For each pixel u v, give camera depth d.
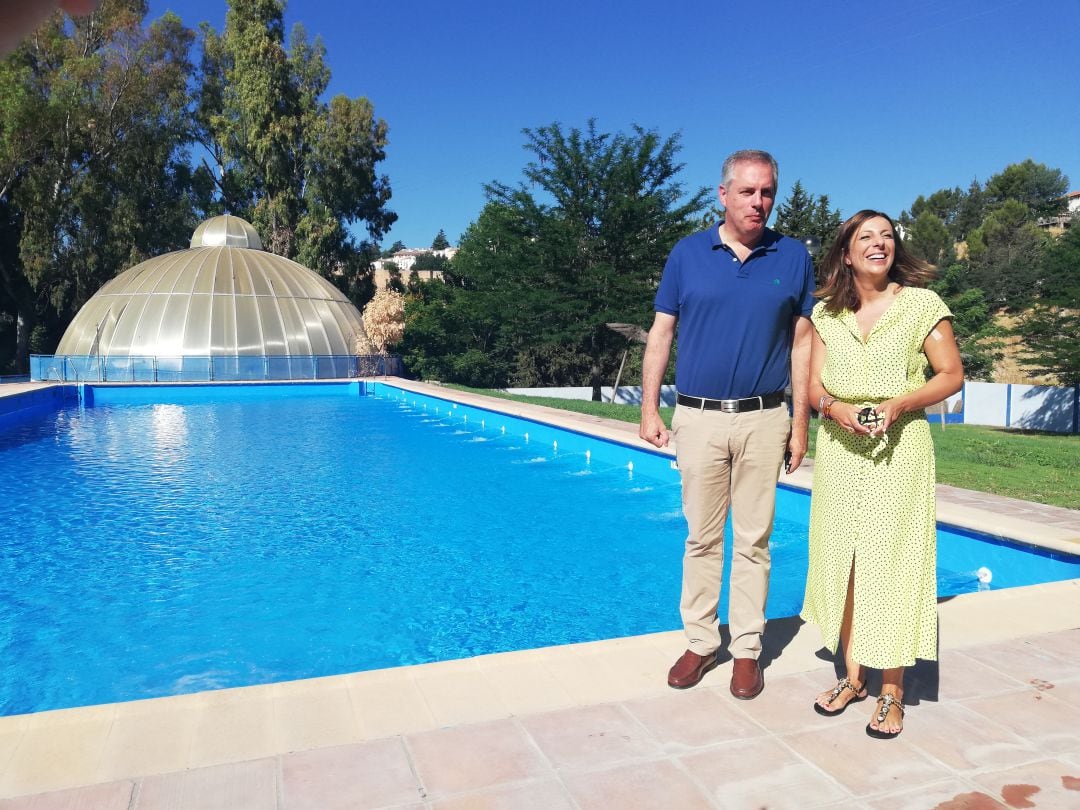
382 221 37.19
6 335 32.50
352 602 5.11
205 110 35.84
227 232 28.56
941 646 3.21
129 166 30.94
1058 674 2.93
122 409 18.09
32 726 2.51
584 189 22.69
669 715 2.64
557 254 22.41
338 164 33.78
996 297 47.72
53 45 29.91
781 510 7.20
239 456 11.08
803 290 2.87
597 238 22.70
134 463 10.48
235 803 2.11
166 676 4.00
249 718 2.59
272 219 33.53
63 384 20.23
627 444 9.95
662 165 22.48
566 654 3.15
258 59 32.34
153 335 24.28
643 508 7.78
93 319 25.33
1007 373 34.28
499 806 2.12
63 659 4.20
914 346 2.67
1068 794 2.17
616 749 2.42
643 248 22.48
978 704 2.71
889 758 2.37
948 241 67.12
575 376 30.52
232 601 5.11
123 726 2.52
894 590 2.56
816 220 33.41
